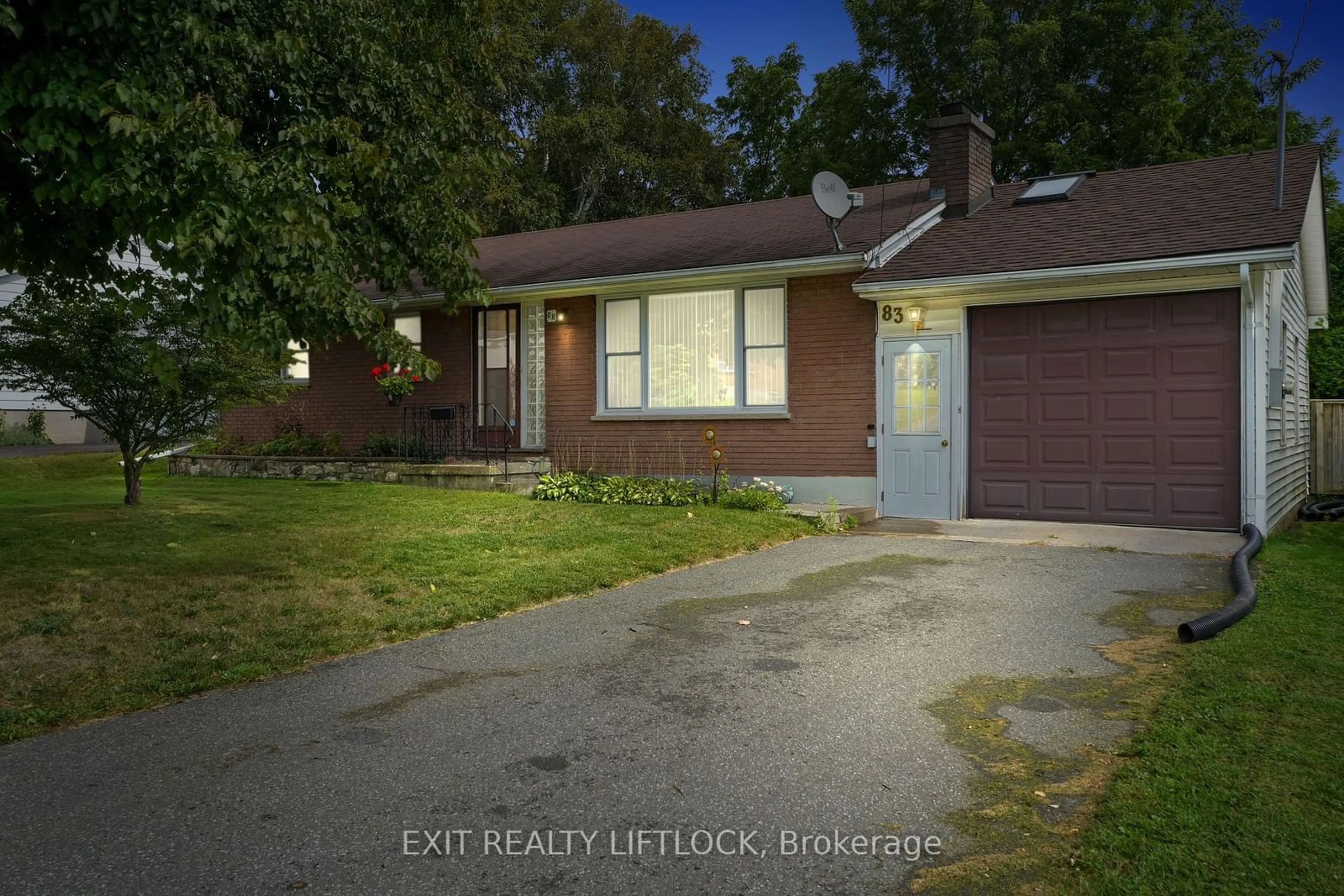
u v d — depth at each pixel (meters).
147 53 5.77
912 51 24.05
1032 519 10.55
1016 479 10.66
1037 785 3.49
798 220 14.02
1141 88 21.33
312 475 14.93
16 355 9.21
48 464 16.39
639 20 31.30
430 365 7.02
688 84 32.44
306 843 3.09
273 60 7.01
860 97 25.03
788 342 12.16
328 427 16.52
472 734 4.09
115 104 5.20
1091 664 4.98
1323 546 9.08
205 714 4.39
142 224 5.43
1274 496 9.96
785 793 3.46
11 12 4.80
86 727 4.24
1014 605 6.39
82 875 2.89
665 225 16.19
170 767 3.75
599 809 3.34
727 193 33.59
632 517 10.12
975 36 22.39
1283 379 10.73
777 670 5.00
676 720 4.25
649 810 3.33
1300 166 10.91
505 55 25.91
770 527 9.77
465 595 6.62
